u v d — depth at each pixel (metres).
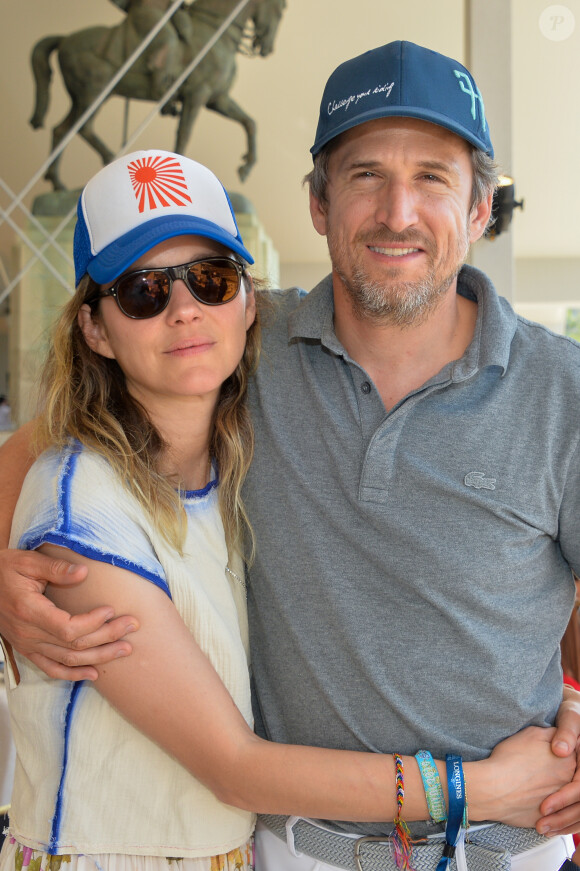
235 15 4.25
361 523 1.22
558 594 1.28
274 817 1.28
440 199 1.22
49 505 1.07
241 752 1.04
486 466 1.20
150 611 1.05
